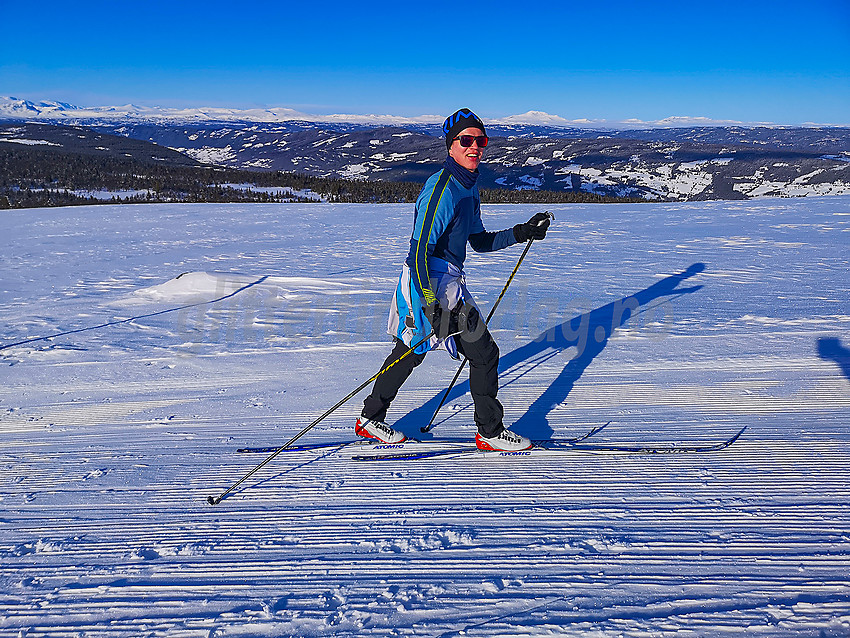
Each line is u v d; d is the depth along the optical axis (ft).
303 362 18.15
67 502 9.45
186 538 8.27
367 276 34.24
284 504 9.21
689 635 6.02
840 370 15.58
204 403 14.64
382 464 10.62
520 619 6.34
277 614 6.55
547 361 17.16
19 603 6.89
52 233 63.72
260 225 68.13
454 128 9.70
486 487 9.60
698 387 14.56
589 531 8.13
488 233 10.95
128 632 6.34
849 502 8.76
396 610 6.55
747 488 9.29
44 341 21.09
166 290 30.17
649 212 71.82
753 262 35.40
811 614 6.29
